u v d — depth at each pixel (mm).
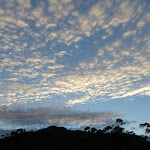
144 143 86062
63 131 143250
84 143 96312
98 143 91000
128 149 78812
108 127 110250
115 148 81438
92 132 127375
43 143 103750
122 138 89938
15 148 96438
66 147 92750
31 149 94188
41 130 144375
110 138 93875
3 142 109188
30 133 132250
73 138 110938
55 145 98188
